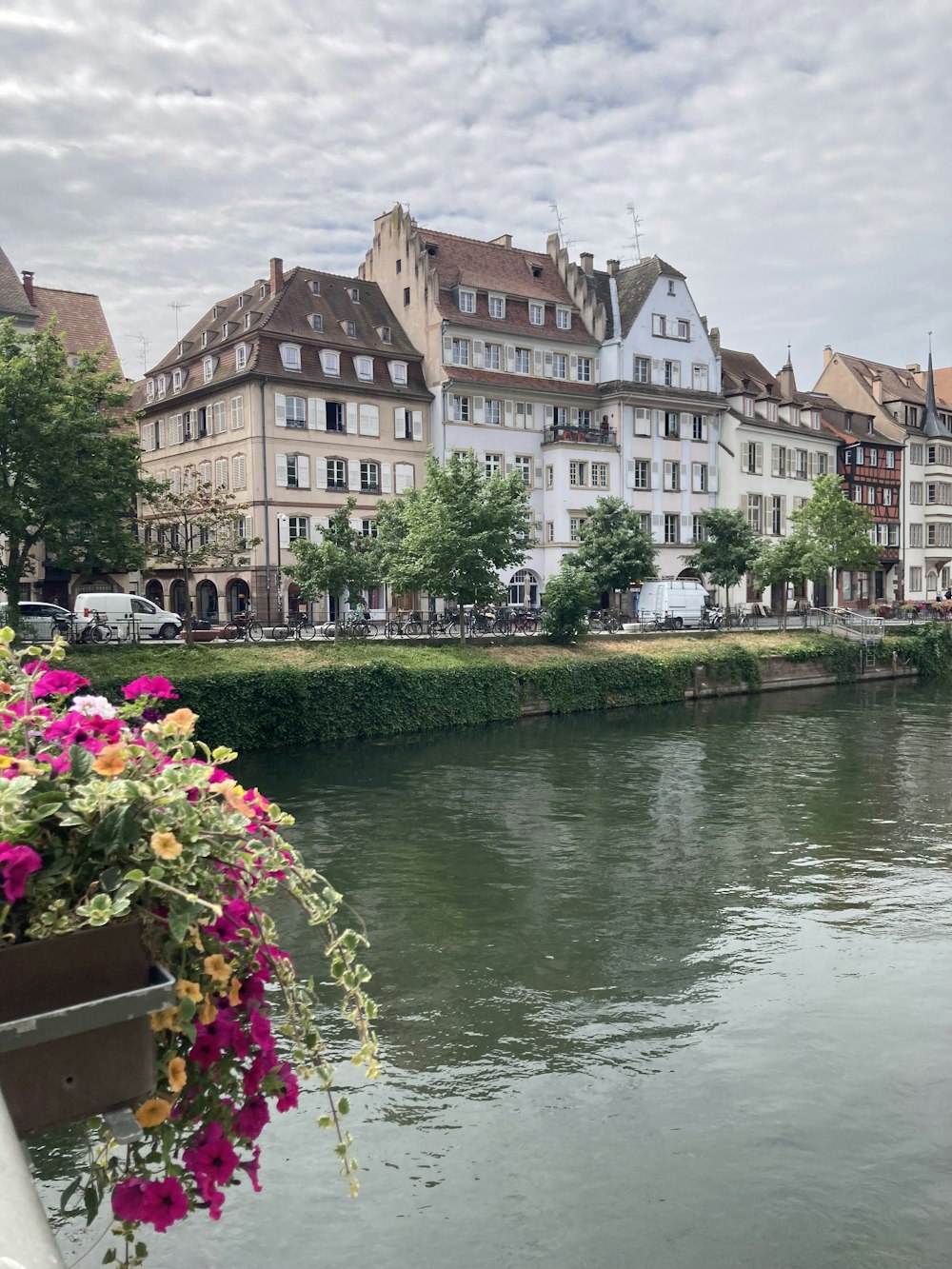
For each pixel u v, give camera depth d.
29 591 44.56
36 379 26.80
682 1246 6.45
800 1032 9.55
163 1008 2.05
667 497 57.06
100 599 33.62
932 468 74.31
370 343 49.12
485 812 19.27
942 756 25.86
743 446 61.12
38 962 2.02
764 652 43.19
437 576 35.09
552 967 11.29
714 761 25.09
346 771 23.45
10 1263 1.05
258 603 44.72
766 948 11.84
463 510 35.66
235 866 2.47
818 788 21.59
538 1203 6.89
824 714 34.88
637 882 14.59
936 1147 7.56
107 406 28.80
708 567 52.69
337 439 47.03
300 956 11.60
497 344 52.16
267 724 26.53
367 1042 2.79
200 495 31.31
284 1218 6.75
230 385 45.78
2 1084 1.93
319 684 27.73
